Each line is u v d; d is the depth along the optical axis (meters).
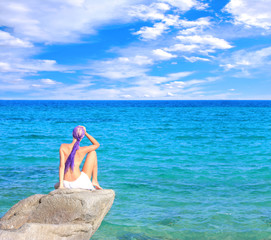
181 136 21.73
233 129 26.95
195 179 9.21
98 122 36.94
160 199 7.21
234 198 7.27
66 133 23.80
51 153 14.20
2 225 4.15
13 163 11.77
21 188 8.05
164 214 6.22
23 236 3.45
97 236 5.20
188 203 6.92
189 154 14.08
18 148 15.73
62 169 4.74
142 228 5.54
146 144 17.58
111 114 59.03
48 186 8.32
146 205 6.79
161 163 11.88
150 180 9.05
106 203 4.50
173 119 42.69
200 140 19.42
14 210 4.44
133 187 8.24
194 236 5.23
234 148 15.84
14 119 40.84
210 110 82.00
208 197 7.36
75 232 4.00
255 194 7.59
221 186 8.39
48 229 3.71
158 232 5.37
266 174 9.81
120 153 14.38
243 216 6.09
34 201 4.50
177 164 11.67
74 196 4.22
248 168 10.80
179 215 6.16
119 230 5.45
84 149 4.87
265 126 29.78
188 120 40.28
